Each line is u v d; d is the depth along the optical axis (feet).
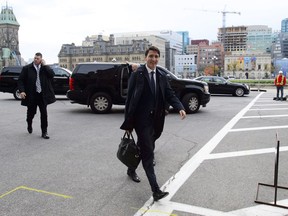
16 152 20.79
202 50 574.97
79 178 15.94
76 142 23.75
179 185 15.07
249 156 20.21
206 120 35.06
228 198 13.65
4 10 500.33
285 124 32.76
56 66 58.54
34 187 14.70
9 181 15.46
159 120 14.03
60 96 69.51
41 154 20.35
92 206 12.77
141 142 13.51
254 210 12.55
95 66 39.22
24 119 34.45
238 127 30.73
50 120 34.09
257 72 449.48
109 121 33.53
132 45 460.55
